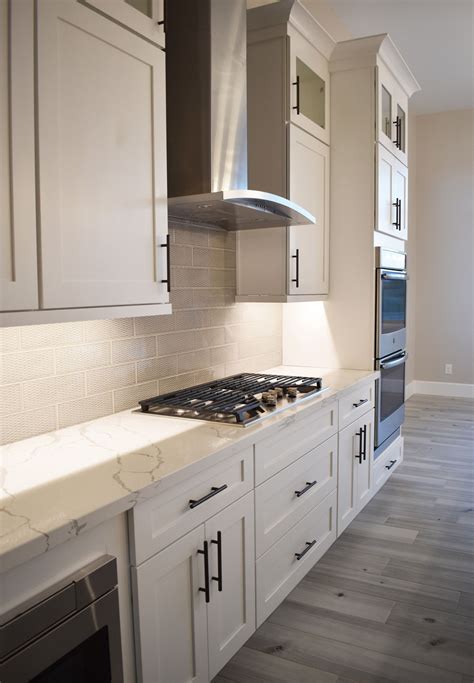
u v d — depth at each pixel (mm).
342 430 2889
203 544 1710
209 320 2850
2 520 1196
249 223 2795
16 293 1362
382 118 3420
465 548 2854
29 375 1856
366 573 2609
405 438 4906
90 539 1301
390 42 3223
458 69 5164
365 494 3342
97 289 1601
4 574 1097
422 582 2529
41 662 1145
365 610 2309
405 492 3627
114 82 1633
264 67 2879
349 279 3424
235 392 2482
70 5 1471
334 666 1978
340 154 3383
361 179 3342
